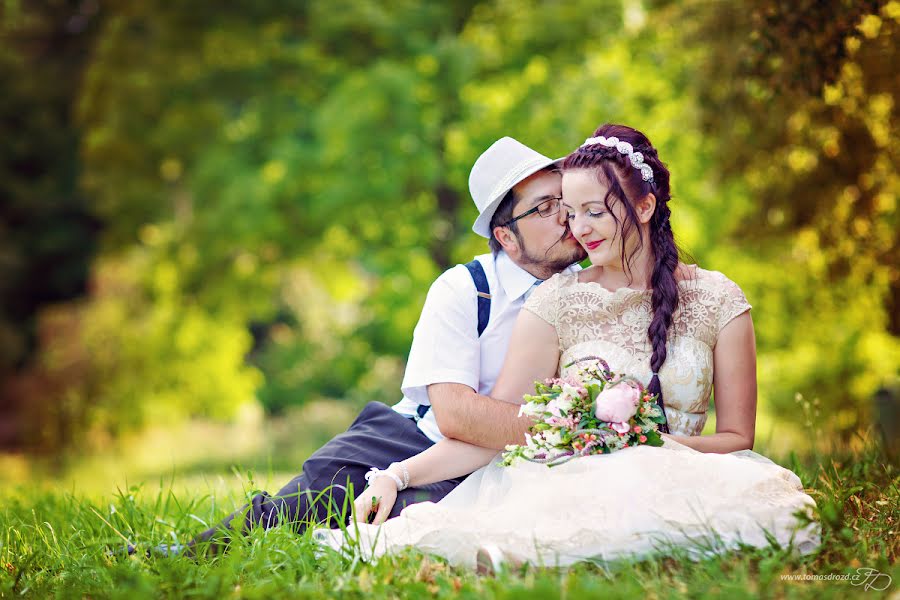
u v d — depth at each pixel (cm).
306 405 1841
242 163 1400
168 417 1730
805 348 1052
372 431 373
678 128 982
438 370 356
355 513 338
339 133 1245
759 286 1112
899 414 576
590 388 319
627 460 308
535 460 324
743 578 262
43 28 1969
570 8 1275
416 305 1382
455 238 1379
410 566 296
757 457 331
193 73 1414
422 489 347
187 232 1438
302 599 272
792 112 685
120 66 1424
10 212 2069
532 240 365
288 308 2152
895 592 260
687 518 294
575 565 291
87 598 301
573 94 1252
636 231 342
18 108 2014
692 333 342
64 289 2152
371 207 1335
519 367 350
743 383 343
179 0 1379
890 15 545
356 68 1339
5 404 1761
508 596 248
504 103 1328
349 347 1566
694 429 341
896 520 330
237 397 1755
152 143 1455
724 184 836
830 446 512
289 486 362
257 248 1436
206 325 1664
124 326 1719
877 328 933
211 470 1251
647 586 264
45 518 454
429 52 1278
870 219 755
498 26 1334
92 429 1653
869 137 691
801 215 785
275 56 1405
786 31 521
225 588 286
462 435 345
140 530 396
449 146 1333
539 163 366
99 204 1664
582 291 347
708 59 719
